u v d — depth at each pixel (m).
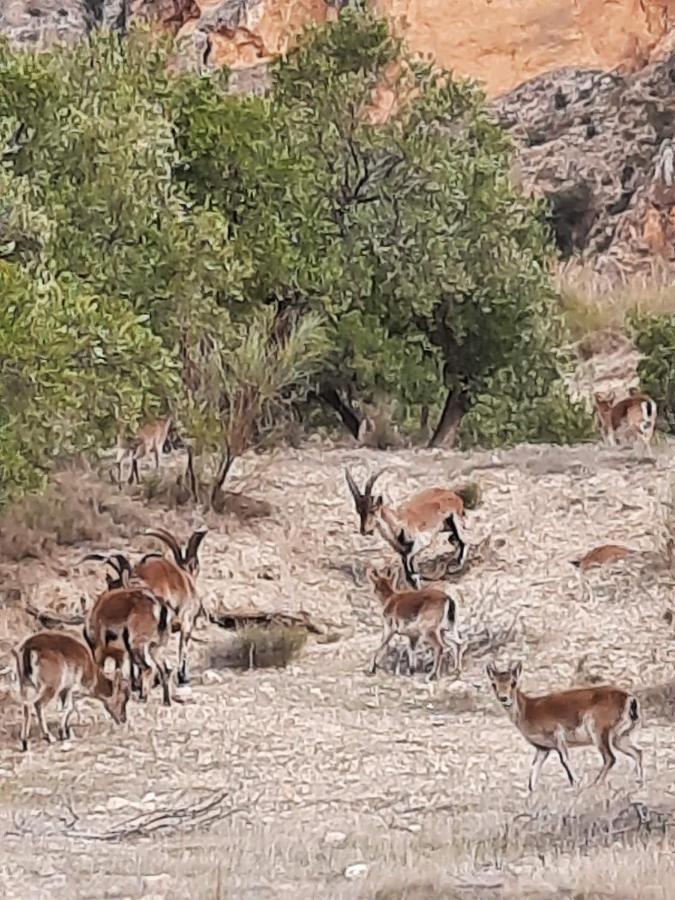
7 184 15.97
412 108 24.89
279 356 19.89
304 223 22.61
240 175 21.88
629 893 8.40
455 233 24.42
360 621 16.59
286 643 15.36
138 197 18.89
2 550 16.86
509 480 20.67
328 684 14.51
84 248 18.31
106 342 15.59
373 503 17.59
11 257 16.31
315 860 9.47
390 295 24.06
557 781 11.54
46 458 15.54
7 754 12.54
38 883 9.16
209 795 11.38
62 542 17.44
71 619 15.77
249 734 12.99
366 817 10.73
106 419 16.42
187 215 20.30
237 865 9.38
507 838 9.88
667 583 16.75
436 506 17.45
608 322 32.66
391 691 14.28
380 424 24.59
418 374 23.75
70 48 21.36
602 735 11.05
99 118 18.81
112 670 14.28
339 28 25.02
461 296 24.30
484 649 15.45
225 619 16.20
